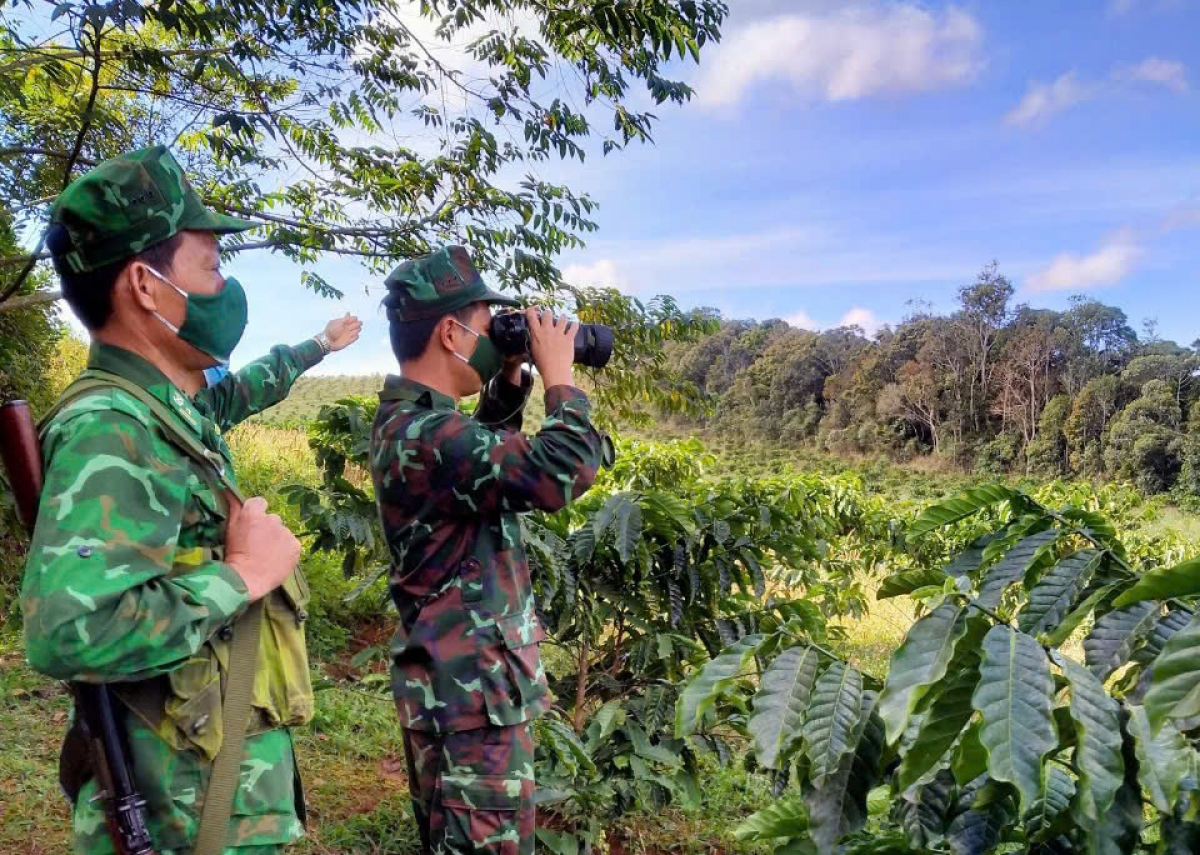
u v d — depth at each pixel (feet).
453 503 6.73
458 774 6.69
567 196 18.21
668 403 20.26
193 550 4.69
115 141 17.17
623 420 20.79
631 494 10.28
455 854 6.66
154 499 4.31
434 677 6.75
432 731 6.72
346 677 17.07
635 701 10.52
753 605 11.12
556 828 10.91
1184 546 33.96
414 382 7.22
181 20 13.83
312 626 19.01
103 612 3.91
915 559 29.17
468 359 7.27
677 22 15.79
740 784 13.32
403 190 17.61
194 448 4.74
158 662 4.13
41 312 24.08
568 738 9.36
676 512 10.19
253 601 4.77
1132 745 4.00
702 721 10.28
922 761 4.17
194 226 4.93
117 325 4.80
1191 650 3.51
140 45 16.37
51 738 12.71
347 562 12.00
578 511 11.23
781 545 11.51
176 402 4.86
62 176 16.80
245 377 7.90
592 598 11.00
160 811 4.42
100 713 4.35
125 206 4.67
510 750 6.78
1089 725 3.76
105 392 4.47
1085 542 5.88
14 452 4.40
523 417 8.31
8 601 18.08
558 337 7.20
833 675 4.64
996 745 3.61
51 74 14.96
